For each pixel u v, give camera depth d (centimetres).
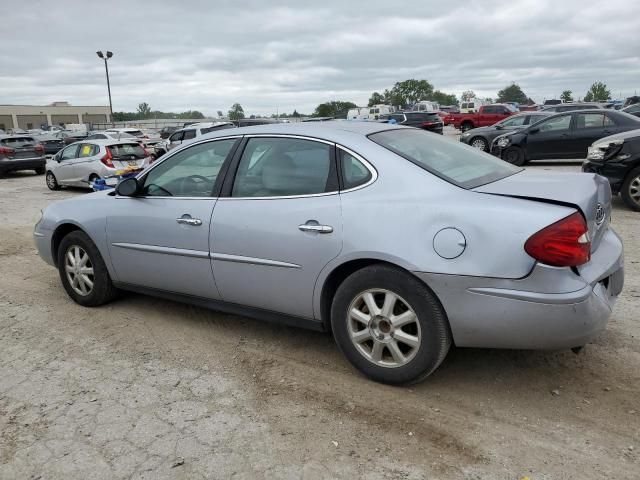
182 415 317
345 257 330
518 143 1526
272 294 370
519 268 286
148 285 450
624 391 328
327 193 345
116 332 442
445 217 303
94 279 482
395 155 336
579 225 287
